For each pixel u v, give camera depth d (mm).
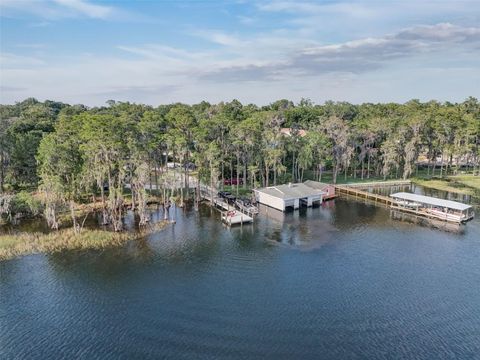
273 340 34125
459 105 165000
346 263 50719
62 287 43719
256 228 65562
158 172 96438
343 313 38531
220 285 44438
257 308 39406
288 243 58188
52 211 60688
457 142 111375
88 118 74625
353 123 118188
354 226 67062
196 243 57875
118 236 58781
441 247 56531
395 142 105188
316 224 68125
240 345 33375
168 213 73688
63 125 80062
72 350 32656
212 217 71688
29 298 41188
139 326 36156
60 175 61969
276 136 93125
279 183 99875
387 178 111375
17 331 35312
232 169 97188
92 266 49219
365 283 45031
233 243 58000
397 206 79750
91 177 64688
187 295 42062
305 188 84062
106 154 61781
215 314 38219
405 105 169500
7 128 97000
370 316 38000
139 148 69500
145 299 41188
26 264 49281
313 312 38688
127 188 87312
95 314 38188
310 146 96750
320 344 33594
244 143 86875
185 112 104188
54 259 51000
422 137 110375
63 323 36625
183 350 32688
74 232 58906
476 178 110125
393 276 46875
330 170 121812
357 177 113062
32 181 82875
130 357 31781
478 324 36688
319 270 48531
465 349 32969
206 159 81500
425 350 32844
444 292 42844
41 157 66125
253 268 49125
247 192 90250
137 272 47750
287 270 48531
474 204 82375
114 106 154250
